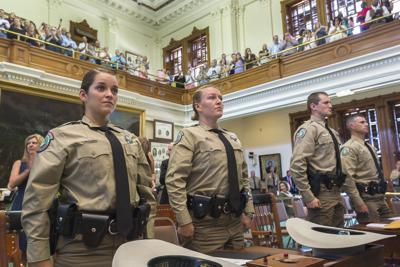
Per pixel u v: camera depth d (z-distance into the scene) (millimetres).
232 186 2062
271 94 8961
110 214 1410
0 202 4734
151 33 14555
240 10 12312
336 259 1359
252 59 10039
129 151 1599
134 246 1118
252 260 1336
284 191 9219
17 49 7445
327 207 2543
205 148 2115
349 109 9938
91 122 1592
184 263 1065
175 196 2018
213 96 2262
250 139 12398
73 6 11953
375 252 1479
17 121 7270
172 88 10953
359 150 3199
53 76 7895
